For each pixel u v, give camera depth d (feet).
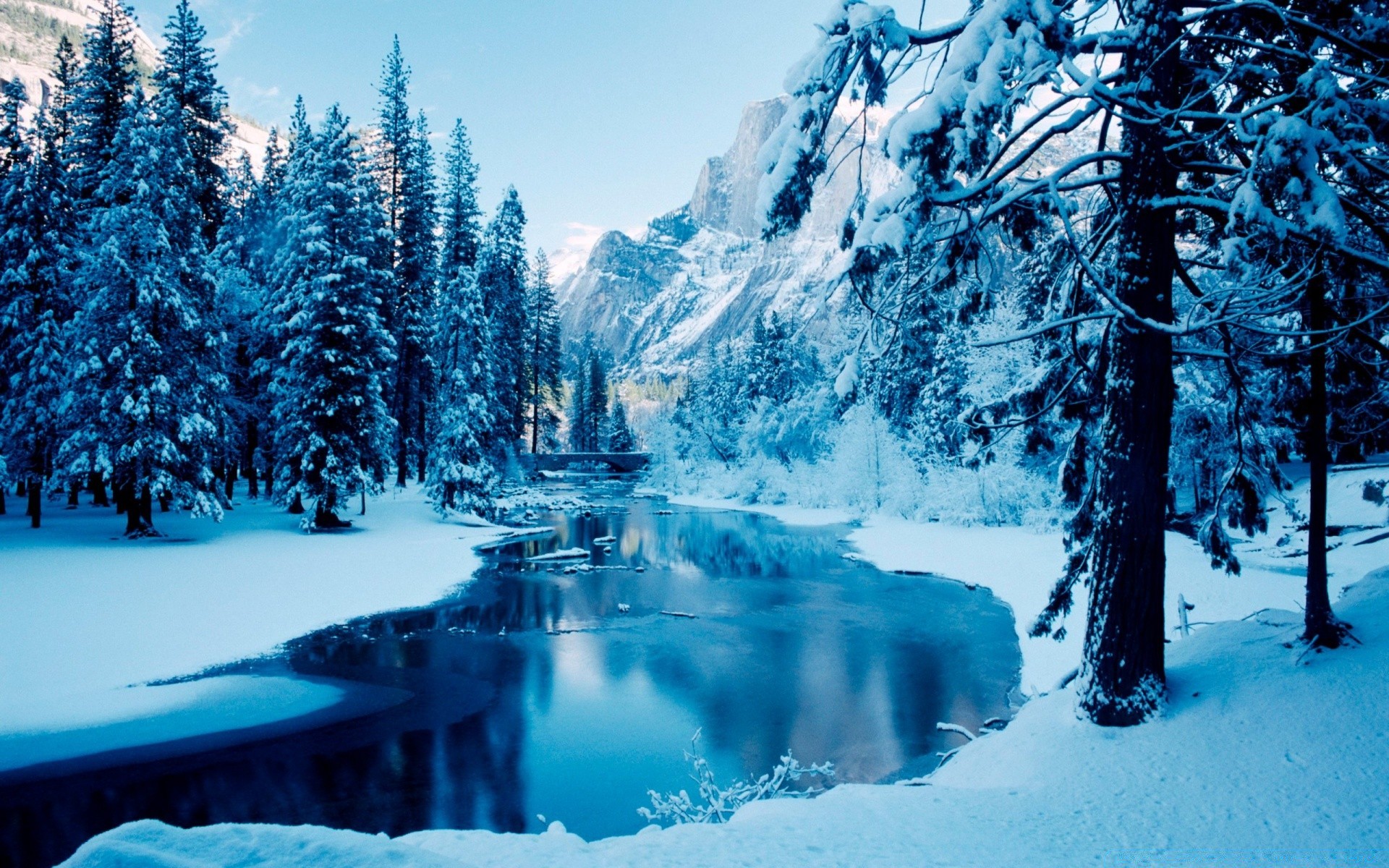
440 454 120.06
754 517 151.53
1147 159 23.88
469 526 118.01
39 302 91.04
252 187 154.61
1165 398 24.59
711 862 15.28
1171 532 79.71
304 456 94.02
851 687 47.01
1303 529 69.31
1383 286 24.53
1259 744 20.79
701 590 77.82
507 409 160.25
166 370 82.02
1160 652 24.16
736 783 28.30
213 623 56.80
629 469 299.58
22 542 74.13
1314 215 16.70
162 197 83.82
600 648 56.24
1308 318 26.04
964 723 40.83
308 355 94.53
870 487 138.82
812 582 82.43
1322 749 19.84
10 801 31.22
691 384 295.69
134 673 46.78
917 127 20.26
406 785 33.32
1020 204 25.04
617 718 42.09
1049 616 29.96
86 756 35.86
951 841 16.75
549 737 39.17
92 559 68.59
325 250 94.43
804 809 19.89
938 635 58.95
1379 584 29.19
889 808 19.51
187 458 82.48
